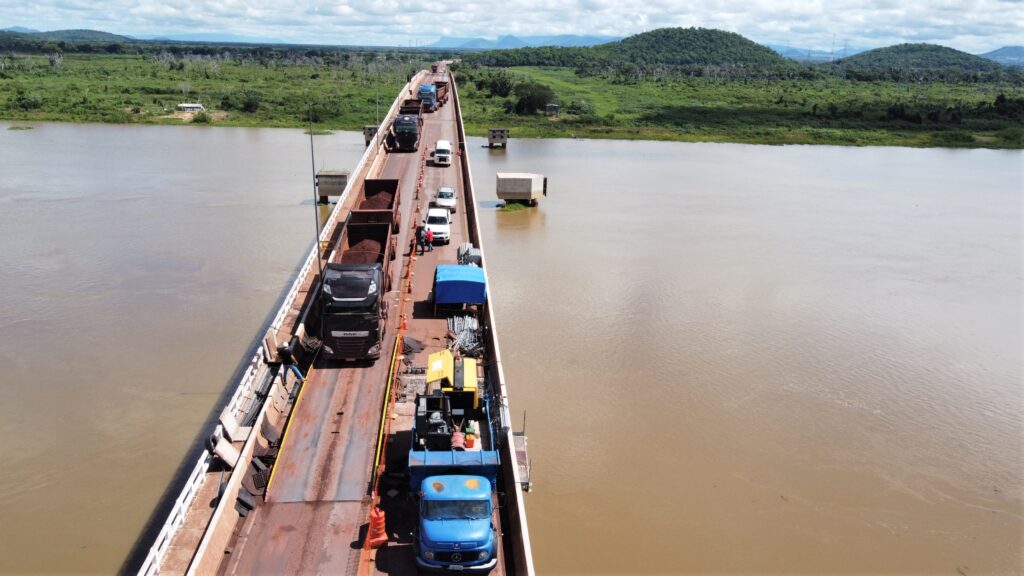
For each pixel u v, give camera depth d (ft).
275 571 60.54
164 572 60.39
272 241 179.63
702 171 309.83
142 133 361.51
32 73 577.43
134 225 191.62
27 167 265.13
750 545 79.66
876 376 119.03
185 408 102.06
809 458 95.76
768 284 161.48
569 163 319.68
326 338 92.63
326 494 70.03
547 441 96.99
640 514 83.76
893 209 242.78
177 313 134.10
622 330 133.28
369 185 157.99
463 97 510.58
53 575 72.49
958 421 106.22
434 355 82.84
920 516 85.66
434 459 65.36
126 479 87.04
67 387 107.04
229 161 289.74
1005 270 178.40
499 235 195.83
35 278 151.02
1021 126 474.90
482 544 59.77
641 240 194.08
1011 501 88.89
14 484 85.87
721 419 103.96
